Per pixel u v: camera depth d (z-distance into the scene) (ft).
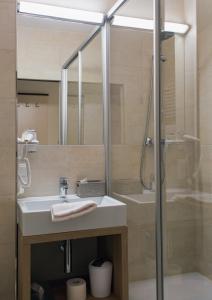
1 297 6.55
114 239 6.71
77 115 7.52
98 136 7.71
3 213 6.54
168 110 6.84
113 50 7.68
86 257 7.60
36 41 7.10
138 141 7.15
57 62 7.30
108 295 6.70
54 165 7.27
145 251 6.98
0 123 6.50
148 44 6.86
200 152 7.33
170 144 6.89
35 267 7.19
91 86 7.65
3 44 6.52
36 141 7.02
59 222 5.79
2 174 6.52
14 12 6.60
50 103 7.25
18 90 6.97
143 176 7.01
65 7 7.29
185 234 7.07
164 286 6.70
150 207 6.84
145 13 6.91
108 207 6.12
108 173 7.73
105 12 7.63
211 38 7.36
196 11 7.22
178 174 7.04
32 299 6.23
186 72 7.17
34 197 7.07
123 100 7.52
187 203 7.19
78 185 7.30
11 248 6.59
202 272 7.12
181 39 7.02
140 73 7.08
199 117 7.32
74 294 6.45
